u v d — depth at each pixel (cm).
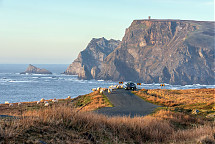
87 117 983
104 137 888
